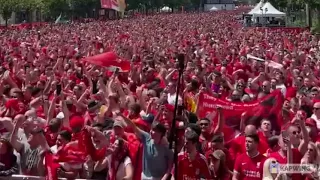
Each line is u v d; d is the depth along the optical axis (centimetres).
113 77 1655
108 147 1034
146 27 7300
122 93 1559
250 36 5125
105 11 12131
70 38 4669
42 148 1063
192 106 1488
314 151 967
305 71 2170
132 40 4366
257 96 1605
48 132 1159
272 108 1340
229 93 1778
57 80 1792
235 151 1105
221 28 7200
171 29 6825
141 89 1523
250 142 975
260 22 8012
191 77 1864
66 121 1262
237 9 18712
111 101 1323
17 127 1063
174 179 1001
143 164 1015
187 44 3991
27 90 1518
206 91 1493
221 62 2602
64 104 1282
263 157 984
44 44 3903
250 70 2205
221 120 1202
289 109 1355
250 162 977
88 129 1058
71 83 1864
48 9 10425
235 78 2095
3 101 1528
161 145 1014
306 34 5122
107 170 1054
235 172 987
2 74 1912
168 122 1204
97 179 1053
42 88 1578
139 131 1030
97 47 3425
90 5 11719
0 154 1052
